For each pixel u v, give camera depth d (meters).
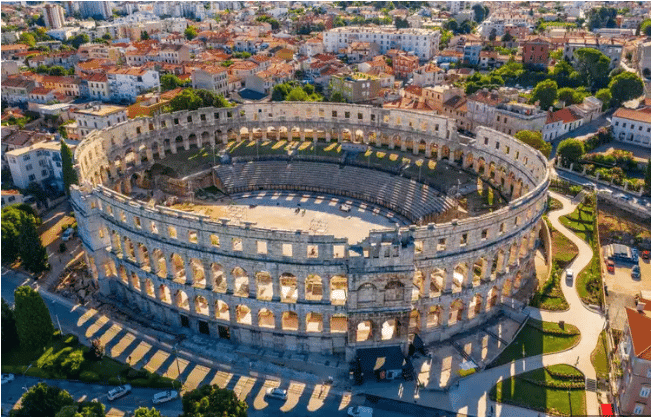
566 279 107.75
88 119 175.25
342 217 136.88
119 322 99.88
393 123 153.75
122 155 143.88
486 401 80.94
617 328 95.19
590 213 134.38
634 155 173.12
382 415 79.12
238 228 84.88
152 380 83.88
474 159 141.12
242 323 93.50
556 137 186.88
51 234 133.25
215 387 73.06
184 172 150.25
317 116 160.75
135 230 95.44
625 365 78.81
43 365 88.12
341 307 87.25
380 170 148.00
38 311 89.62
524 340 92.31
